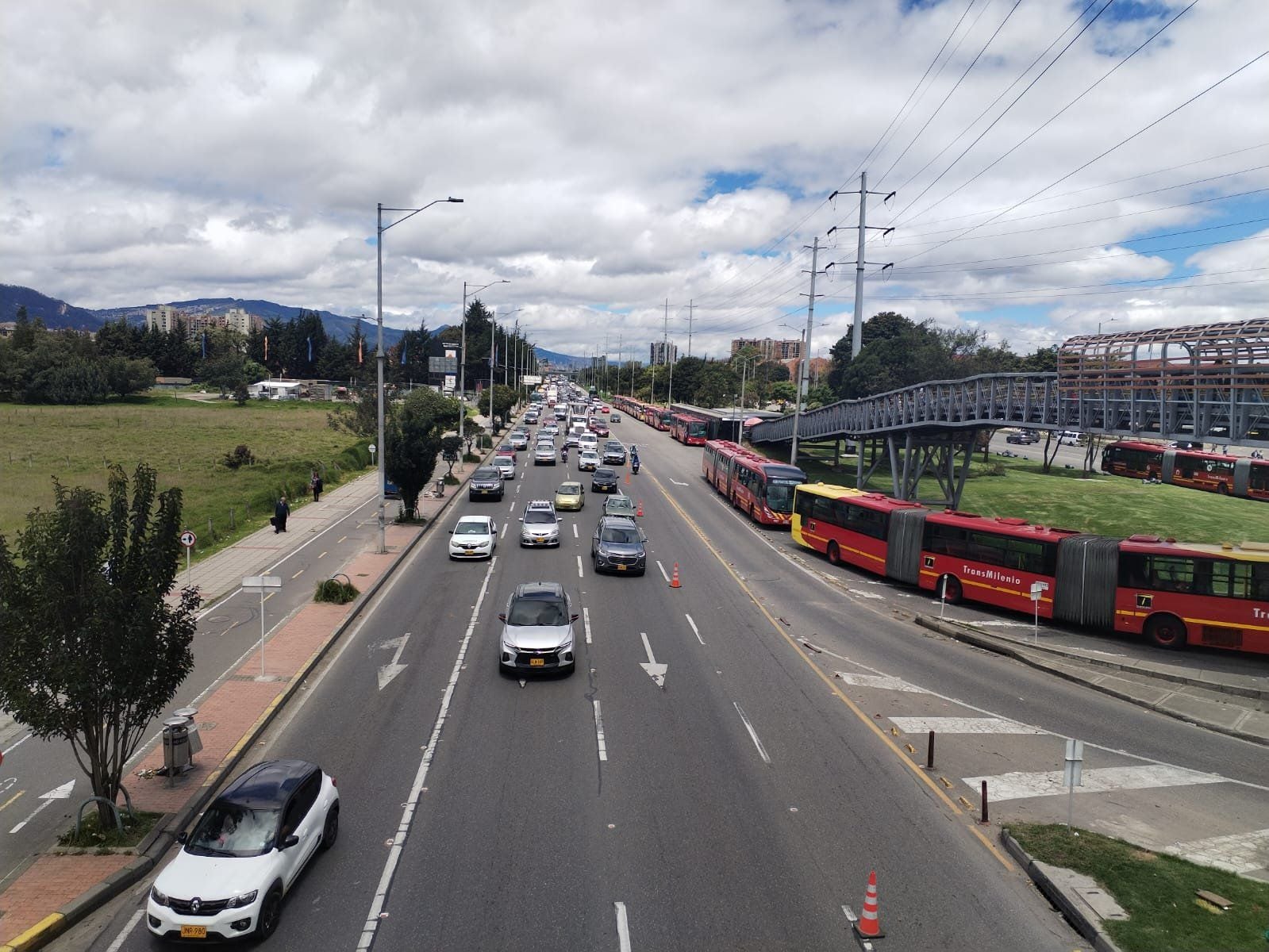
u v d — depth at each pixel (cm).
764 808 1348
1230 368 2345
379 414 3278
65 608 1145
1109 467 6712
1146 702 1969
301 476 5238
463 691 1867
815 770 1502
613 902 1072
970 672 2172
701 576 3180
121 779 1405
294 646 2141
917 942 1002
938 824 1316
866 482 5884
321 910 1051
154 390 14250
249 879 988
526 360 18188
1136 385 2677
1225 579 2353
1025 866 1187
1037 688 2073
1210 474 5862
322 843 1181
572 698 1833
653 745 1587
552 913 1047
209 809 1079
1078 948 1005
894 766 1541
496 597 2719
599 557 3122
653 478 6234
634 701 1825
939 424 4134
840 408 5619
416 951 970
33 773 1450
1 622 1128
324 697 1828
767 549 3850
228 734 1591
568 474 6156
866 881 1140
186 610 1315
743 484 4784
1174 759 1645
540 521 3675
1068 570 2586
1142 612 2456
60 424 8375
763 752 1573
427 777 1433
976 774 1527
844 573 3434
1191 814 1390
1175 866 1173
